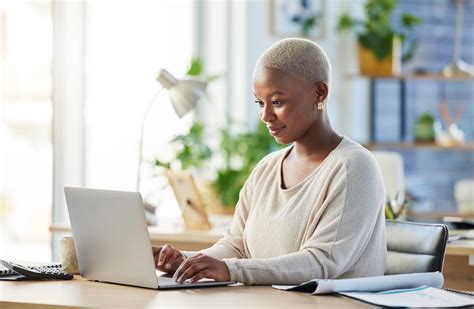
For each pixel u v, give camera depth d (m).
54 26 4.84
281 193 2.38
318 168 2.33
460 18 7.11
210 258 2.17
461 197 6.68
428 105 7.31
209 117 6.13
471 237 3.38
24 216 4.87
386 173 5.11
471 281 3.24
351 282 2.04
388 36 6.71
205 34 6.19
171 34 5.69
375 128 7.21
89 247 2.32
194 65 5.52
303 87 2.31
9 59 4.84
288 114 2.31
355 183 2.24
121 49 5.23
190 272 2.14
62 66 4.89
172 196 5.45
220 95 6.17
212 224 4.01
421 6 7.36
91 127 5.06
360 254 2.28
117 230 2.21
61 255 2.46
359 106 7.14
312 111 2.34
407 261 2.56
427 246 2.53
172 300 1.98
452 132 6.96
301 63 2.31
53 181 4.86
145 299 2.00
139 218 2.14
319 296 2.03
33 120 4.88
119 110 5.21
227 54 6.21
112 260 2.24
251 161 5.68
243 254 2.52
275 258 2.21
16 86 4.84
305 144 2.37
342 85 7.04
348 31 6.94
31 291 2.13
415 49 7.06
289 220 2.32
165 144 5.50
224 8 6.18
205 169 5.87
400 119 7.25
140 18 5.39
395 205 3.66
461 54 7.35
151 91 5.43
